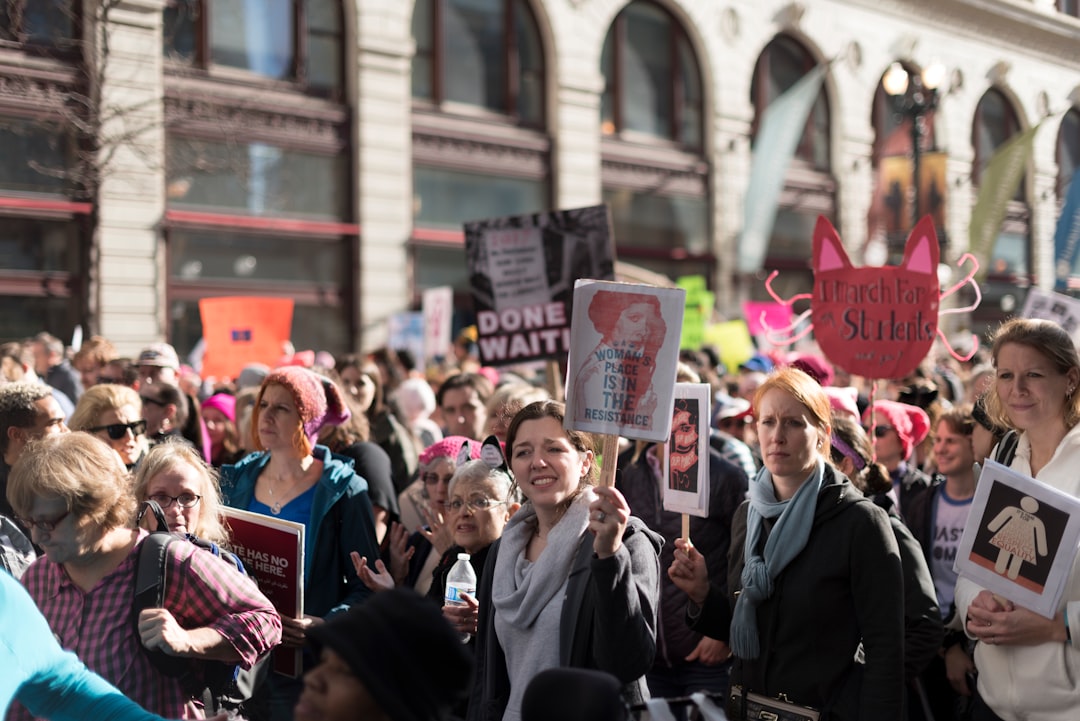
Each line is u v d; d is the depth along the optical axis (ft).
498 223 24.50
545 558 10.83
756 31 78.64
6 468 14.73
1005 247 92.63
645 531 10.91
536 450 11.18
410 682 5.94
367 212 60.23
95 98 49.42
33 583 10.49
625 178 72.33
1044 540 11.02
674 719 9.85
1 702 8.16
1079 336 25.45
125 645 10.11
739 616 11.50
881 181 75.20
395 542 16.94
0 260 49.42
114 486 10.10
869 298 18.06
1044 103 96.48
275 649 13.05
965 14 89.71
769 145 69.67
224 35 56.39
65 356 40.50
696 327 50.83
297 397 15.23
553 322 24.22
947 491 17.31
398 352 36.14
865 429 17.54
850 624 11.08
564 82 68.28
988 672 11.84
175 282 53.88
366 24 60.23
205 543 11.60
